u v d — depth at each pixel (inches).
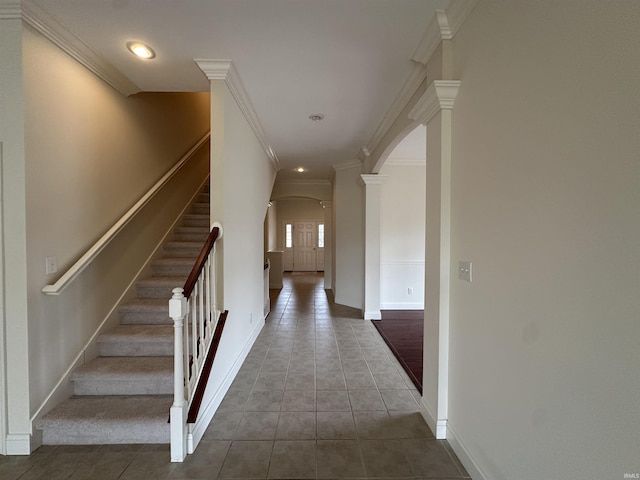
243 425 81.1
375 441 74.6
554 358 41.4
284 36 77.4
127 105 109.0
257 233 152.0
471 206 63.1
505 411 52.0
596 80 35.3
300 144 171.2
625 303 32.2
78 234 85.4
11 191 67.9
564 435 39.8
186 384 73.9
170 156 143.3
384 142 144.3
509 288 51.0
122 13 69.2
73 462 66.7
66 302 80.4
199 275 80.2
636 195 31.1
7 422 69.0
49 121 75.0
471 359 63.2
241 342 119.8
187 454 69.6
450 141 71.4
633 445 31.5
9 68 66.9
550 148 42.2
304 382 106.1
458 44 68.6
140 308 102.8
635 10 31.2
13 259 68.2
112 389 82.4
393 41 78.9
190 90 107.0
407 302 215.3
